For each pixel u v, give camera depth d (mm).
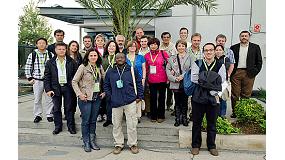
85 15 10953
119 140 5258
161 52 5867
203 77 4793
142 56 5715
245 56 6406
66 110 5730
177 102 5820
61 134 5773
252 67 6375
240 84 6555
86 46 6188
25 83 12570
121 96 5047
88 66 5176
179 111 5836
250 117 5844
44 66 6031
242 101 6164
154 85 5895
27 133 5867
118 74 5043
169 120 6230
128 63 5500
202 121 5488
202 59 5012
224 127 5520
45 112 6891
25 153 5227
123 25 6910
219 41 6059
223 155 5086
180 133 5516
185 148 5477
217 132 5492
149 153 5223
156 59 5789
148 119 6305
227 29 10586
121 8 6840
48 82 5539
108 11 7723
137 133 5773
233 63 6109
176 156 5059
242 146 5332
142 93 5250
